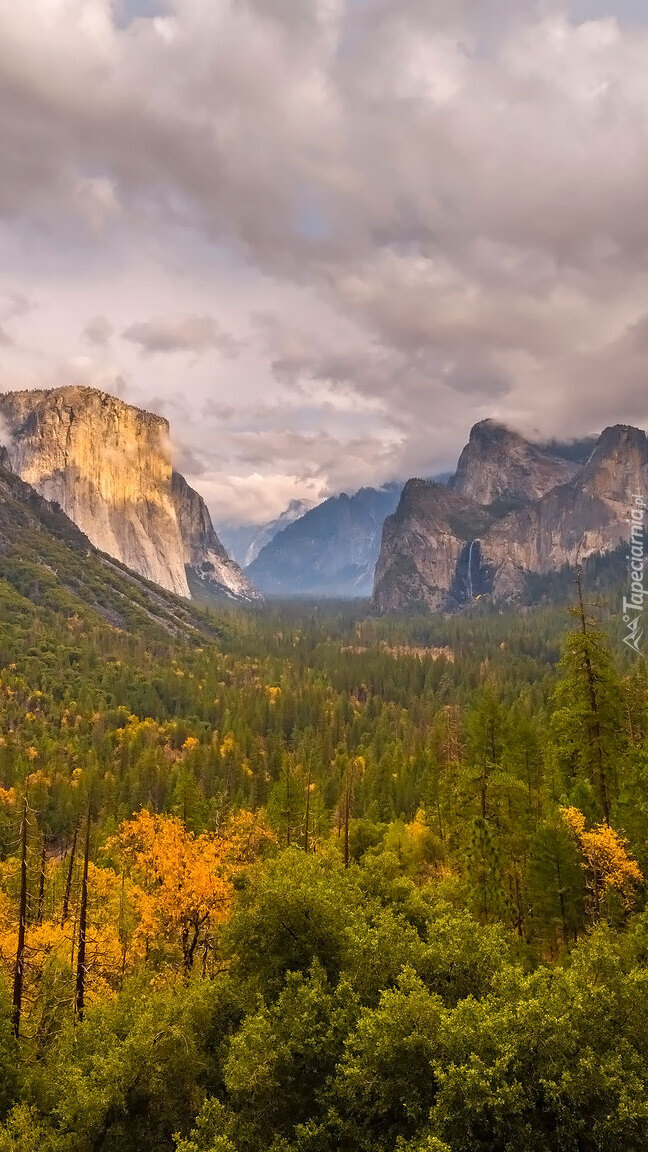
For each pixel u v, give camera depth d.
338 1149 21.66
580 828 37.50
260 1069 22.70
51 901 48.09
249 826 55.06
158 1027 26.09
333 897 29.77
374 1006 24.92
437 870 54.06
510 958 29.41
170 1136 24.98
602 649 39.62
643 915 28.39
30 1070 27.00
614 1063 18.95
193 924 39.00
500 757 41.25
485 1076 19.31
